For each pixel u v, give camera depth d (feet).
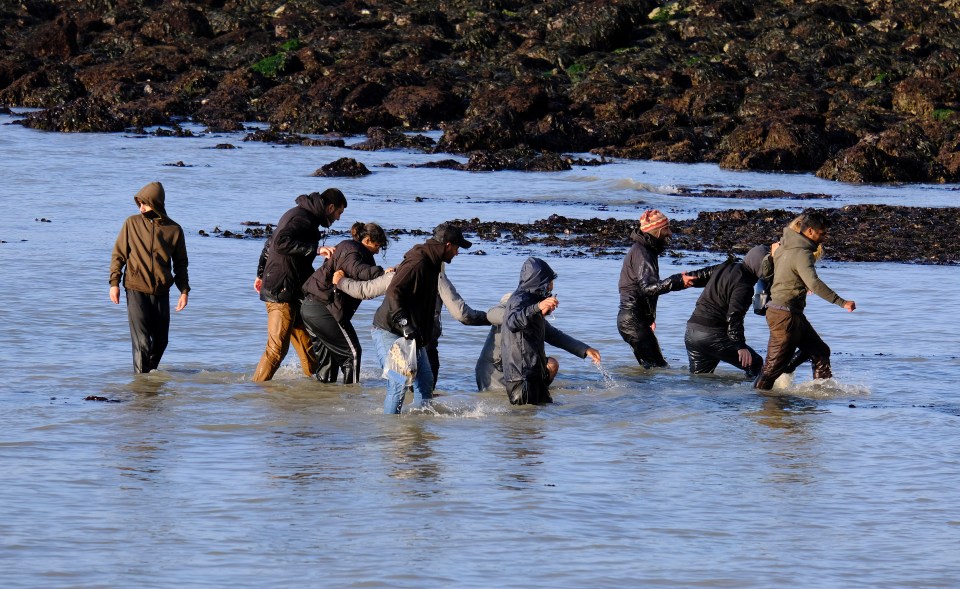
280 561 84.48
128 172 435.94
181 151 523.29
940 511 99.35
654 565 85.20
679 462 114.62
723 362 170.71
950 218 349.82
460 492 102.89
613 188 431.43
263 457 114.11
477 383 148.87
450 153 570.87
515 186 433.48
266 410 135.13
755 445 121.60
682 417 134.41
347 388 148.97
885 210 364.79
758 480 108.27
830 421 132.87
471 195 401.70
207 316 192.24
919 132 534.37
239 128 646.74
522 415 134.92
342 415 133.59
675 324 196.54
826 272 253.24
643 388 151.43
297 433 124.47
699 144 601.21
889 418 134.00
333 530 91.76
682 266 254.88
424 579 81.35
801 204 400.88
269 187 407.64
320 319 149.79
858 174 499.51
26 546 86.63
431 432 126.00
